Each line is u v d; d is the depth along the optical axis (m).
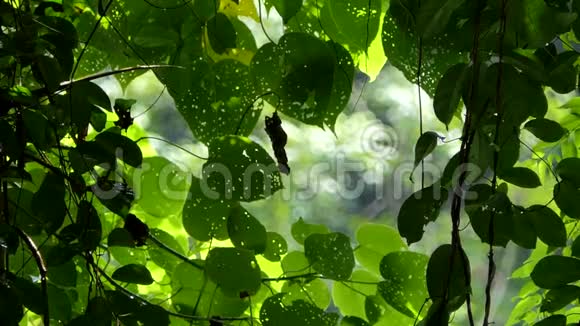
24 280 1.94
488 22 1.96
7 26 1.98
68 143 2.21
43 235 2.08
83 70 2.12
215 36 2.10
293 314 2.10
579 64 2.12
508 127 1.95
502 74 1.92
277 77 2.07
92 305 1.97
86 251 2.00
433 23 1.91
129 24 2.10
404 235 1.95
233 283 2.05
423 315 2.13
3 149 1.95
